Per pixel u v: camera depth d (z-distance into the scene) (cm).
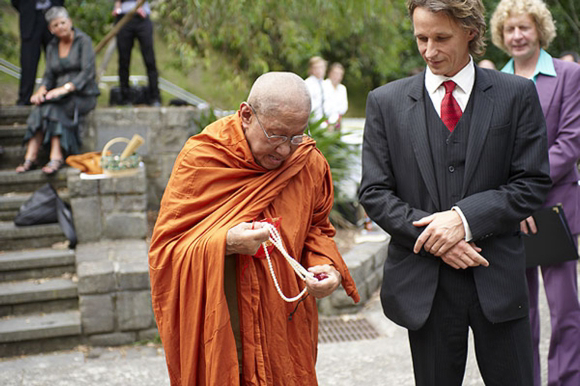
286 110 191
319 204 224
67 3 891
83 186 523
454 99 221
